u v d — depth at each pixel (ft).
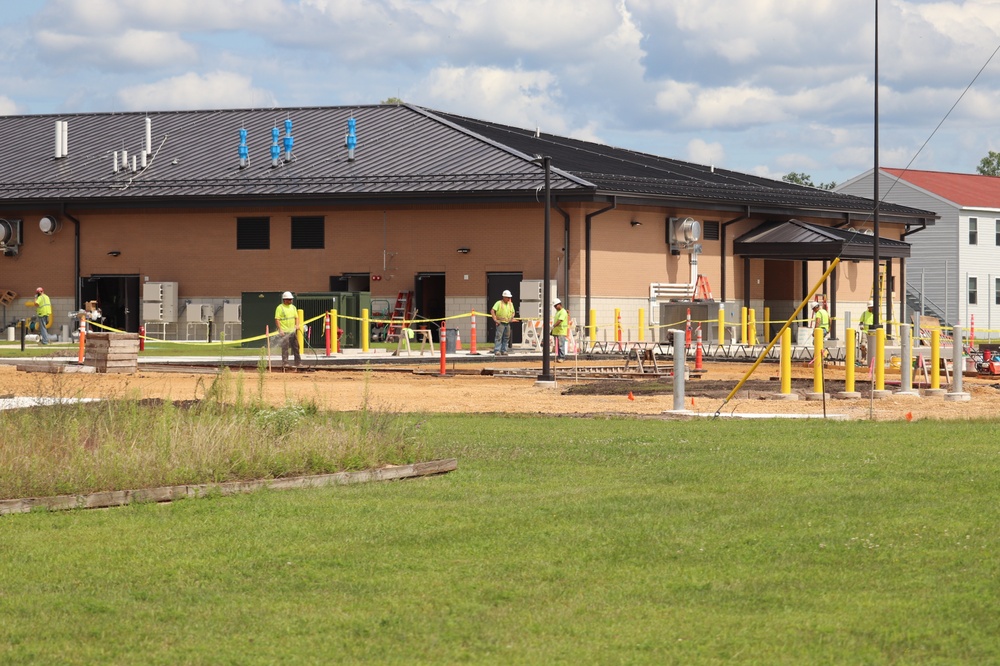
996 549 37.65
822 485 49.73
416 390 103.50
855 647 28.66
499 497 47.60
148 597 33.50
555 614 31.58
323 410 72.54
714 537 40.01
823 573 35.29
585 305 172.24
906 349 99.81
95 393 89.66
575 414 80.07
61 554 38.06
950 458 56.80
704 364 148.36
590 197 167.84
